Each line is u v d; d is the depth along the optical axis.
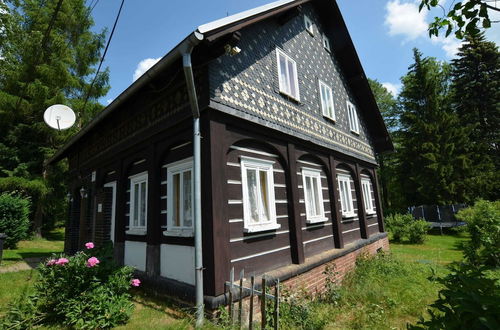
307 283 6.11
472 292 1.65
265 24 6.81
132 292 5.70
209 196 4.50
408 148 24.95
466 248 3.97
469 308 1.59
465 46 26.34
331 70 10.35
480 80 25.52
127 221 7.25
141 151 6.72
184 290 4.75
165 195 5.82
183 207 5.31
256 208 5.52
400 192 26.69
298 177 7.09
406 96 26.91
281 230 6.05
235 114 5.13
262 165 5.84
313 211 7.45
